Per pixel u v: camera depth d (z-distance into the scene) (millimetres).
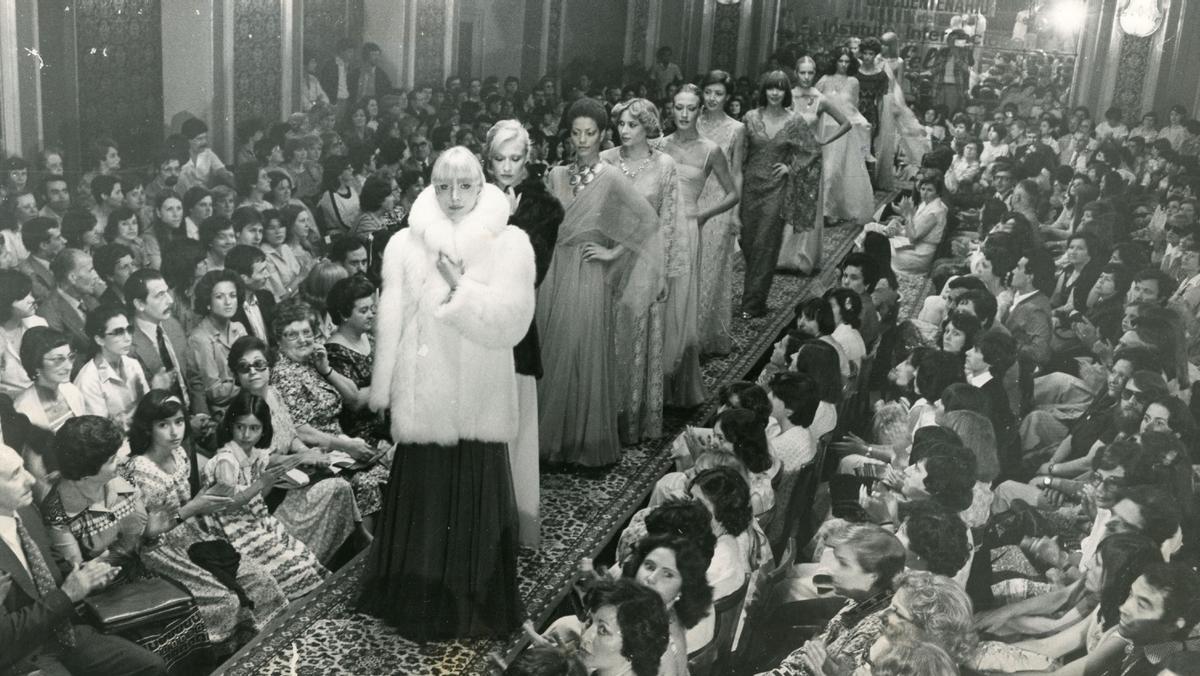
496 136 4633
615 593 3627
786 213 8531
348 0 10828
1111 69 12242
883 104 12930
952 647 4168
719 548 4141
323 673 3854
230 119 8320
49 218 5219
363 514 5016
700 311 7395
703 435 5570
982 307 5703
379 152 8320
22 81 6262
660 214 5766
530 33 13656
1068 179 8523
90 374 4621
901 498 4816
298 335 5129
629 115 5664
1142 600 3992
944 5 18625
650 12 15938
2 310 4539
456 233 3934
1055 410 5371
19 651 3539
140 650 3736
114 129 7266
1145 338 5305
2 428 3873
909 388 6062
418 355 3979
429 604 4074
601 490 5363
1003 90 15562
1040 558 4543
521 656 3705
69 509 3904
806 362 5637
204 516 4316
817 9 18609
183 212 6336
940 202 9141
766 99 8156
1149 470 4430
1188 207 7184
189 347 5211
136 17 7535
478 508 4074
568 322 5406
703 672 3980
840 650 4281
